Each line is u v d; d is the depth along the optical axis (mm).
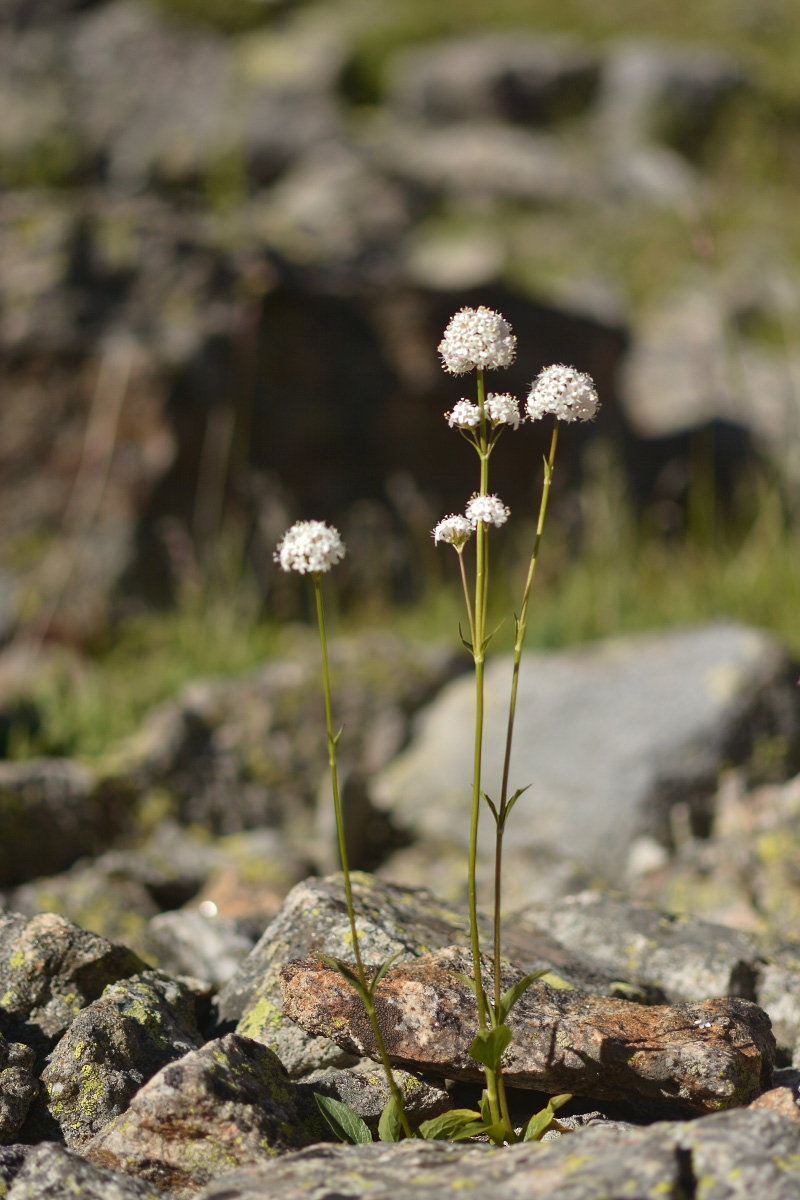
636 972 2559
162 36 13539
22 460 6426
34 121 12320
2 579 6176
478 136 13148
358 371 6980
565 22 15328
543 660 4602
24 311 6535
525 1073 1879
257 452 6633
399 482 6945
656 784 3740
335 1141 1860
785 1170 1323
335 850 3744
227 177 11344
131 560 6277
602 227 11945
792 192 12805
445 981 2010
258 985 2307
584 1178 1351
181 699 4387
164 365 6469
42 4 13523
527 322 7512
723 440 8406
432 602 6305
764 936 2711
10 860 3455
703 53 14164
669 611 5613
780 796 3609
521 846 3721
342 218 11344
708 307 10812
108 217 6871
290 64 13570
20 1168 1658
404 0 15484
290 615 6438
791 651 4398
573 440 7527
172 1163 1699
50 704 4984
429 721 4539
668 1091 1833
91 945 2344
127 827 3797
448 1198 1351
